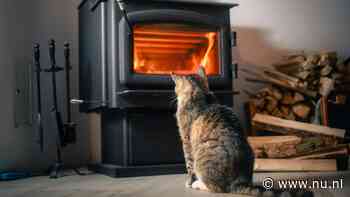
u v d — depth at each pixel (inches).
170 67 127.6
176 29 126.6
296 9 164.1
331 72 142.8
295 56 150.3
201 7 128.6
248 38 158.7
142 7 122.5
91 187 102.3
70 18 148.5
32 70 140.5
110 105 121.4
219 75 127.5
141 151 122.6
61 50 146.6
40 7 143.9
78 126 147.6
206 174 86.3
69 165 146.0
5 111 135.1
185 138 97.7
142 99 120.6
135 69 123.0
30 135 139.8
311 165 122.9
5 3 136.2
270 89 142.3
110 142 131.8
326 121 136.6
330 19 167.2
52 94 143.8
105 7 123.3
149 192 93.0
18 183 115.0
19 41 139.1
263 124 136.6
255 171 121.5
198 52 130.1
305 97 142.3
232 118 90.4
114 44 120.3
